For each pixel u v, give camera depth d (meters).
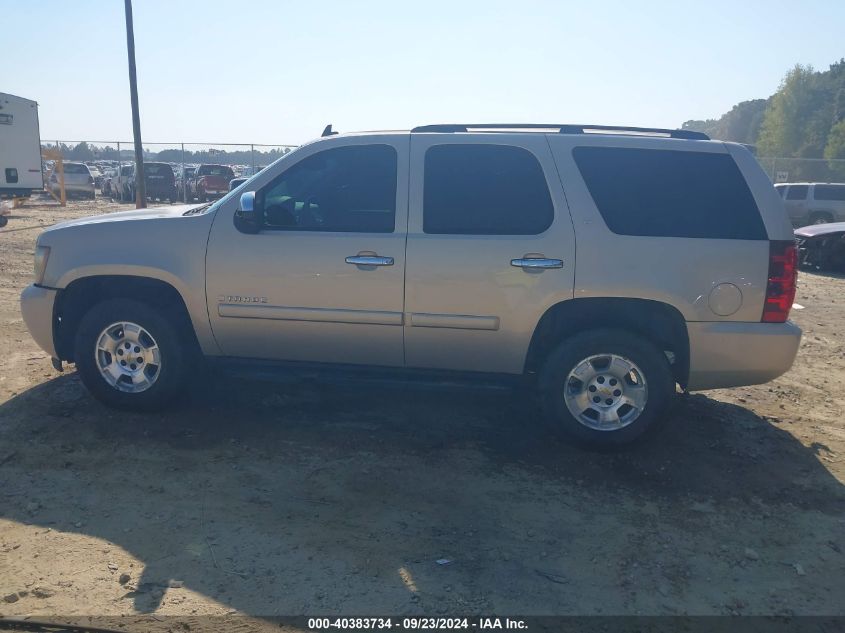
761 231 4.66
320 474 4.53
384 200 4.91
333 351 5.04
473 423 5.40
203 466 4.59
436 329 4.82
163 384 5.21
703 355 4.70
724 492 4.45
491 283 4.71
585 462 4.79
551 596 3.38
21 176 23.09
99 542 3.70
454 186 4.85
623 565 3.66
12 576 3.38
